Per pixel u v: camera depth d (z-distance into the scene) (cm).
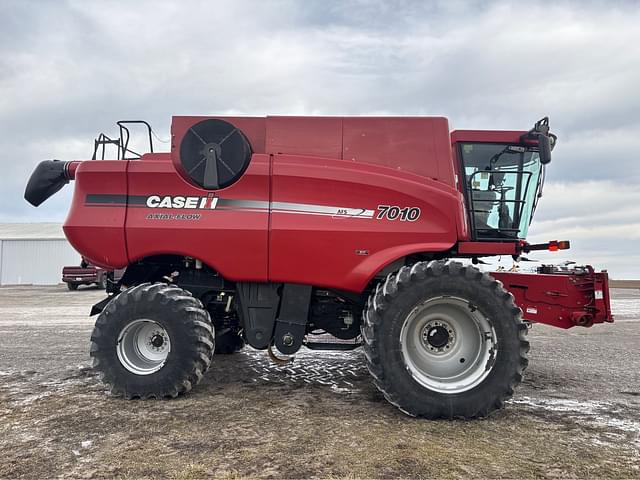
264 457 264
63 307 1219
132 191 393
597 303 441
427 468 251
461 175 455
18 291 2025
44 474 243
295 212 379
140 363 382
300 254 377
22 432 302
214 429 307
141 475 242
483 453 271
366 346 343
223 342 545
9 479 238
